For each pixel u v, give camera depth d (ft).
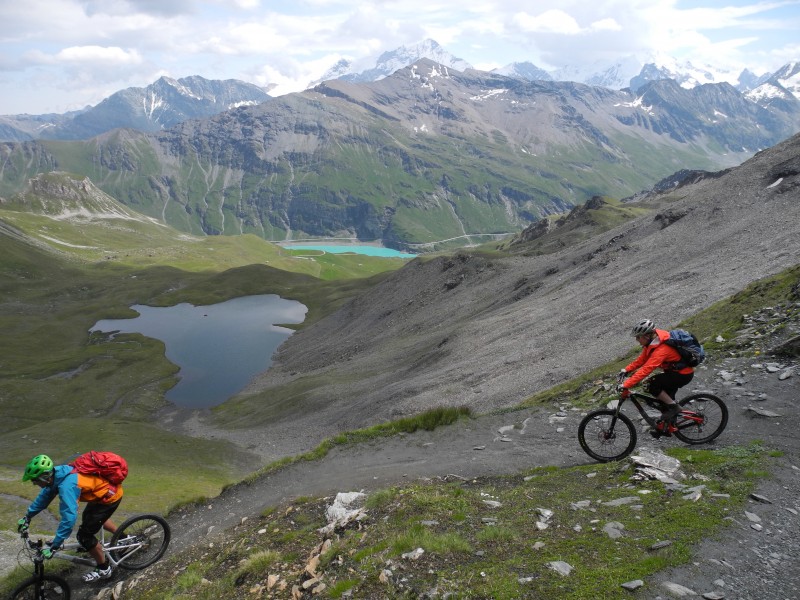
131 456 214.28
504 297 327.26
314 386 309.63
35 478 38.50
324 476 69.97
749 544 27.61
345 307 567.18
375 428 82.02
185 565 46.47
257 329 607.78
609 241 304.30
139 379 448.24
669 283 170.40
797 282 75.82
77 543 43.16
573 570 26.71
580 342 153.69
